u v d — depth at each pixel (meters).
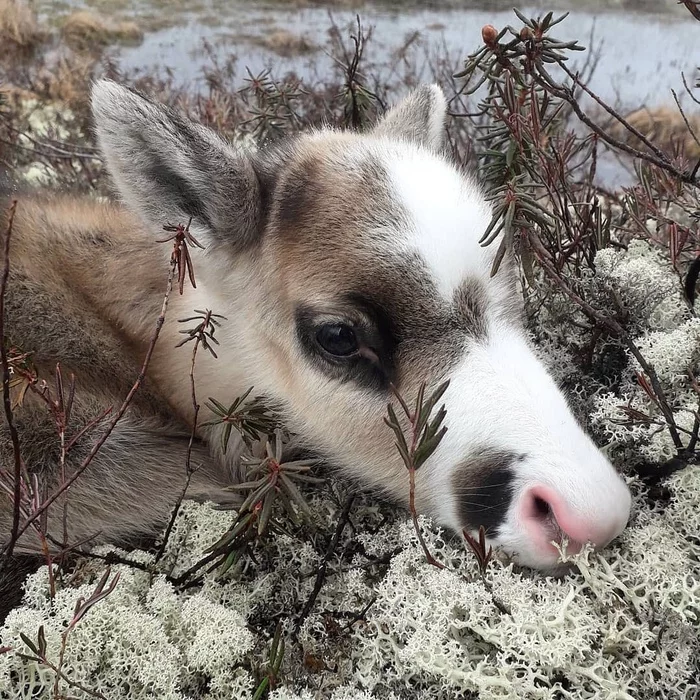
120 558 0.28
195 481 0.35
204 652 0.24
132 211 0.32
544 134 0.38
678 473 0.27
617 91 0.89
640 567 0.24
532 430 0.26
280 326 0.32
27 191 0.43
